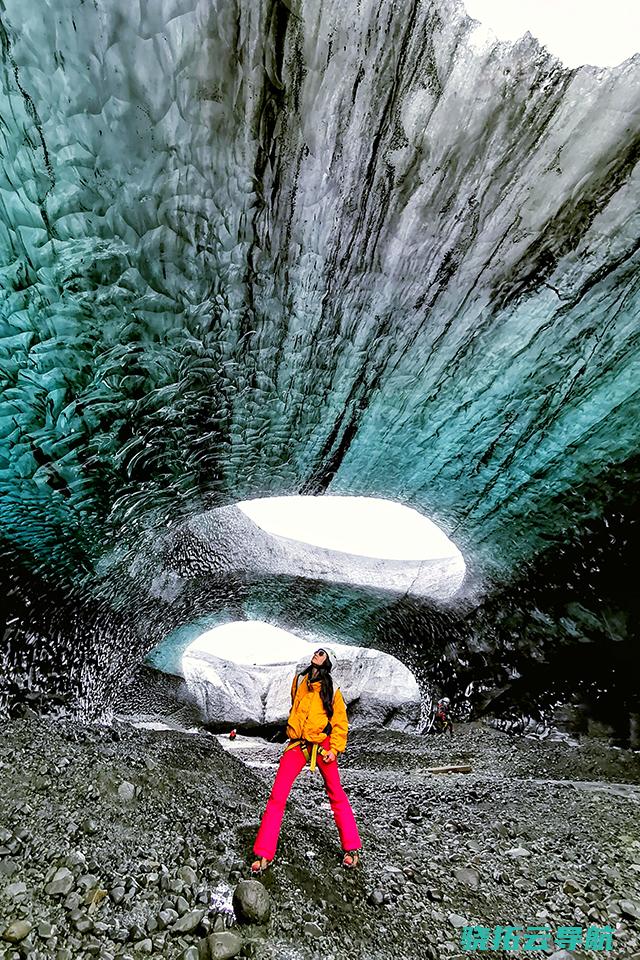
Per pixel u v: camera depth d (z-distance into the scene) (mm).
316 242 4277
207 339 4797
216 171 3477
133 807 3539
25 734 4664
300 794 5684
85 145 3018
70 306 3875
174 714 20938
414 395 6488
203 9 2688
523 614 10844
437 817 4797
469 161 3875
